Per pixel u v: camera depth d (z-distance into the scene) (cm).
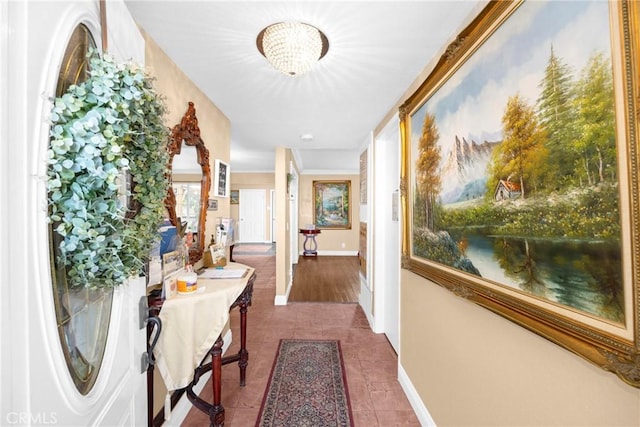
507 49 89
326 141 346
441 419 141
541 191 76
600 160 60
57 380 59
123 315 90
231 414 171
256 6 117
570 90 67
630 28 54
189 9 118
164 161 93
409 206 183
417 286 174
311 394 190
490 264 99
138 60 103
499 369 98
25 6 51
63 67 64
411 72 173
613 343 57
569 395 71
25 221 52
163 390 154
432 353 153
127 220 80
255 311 346
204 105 204
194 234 188
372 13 121
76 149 58
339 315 332
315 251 720
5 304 47
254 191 873
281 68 143
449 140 129
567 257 68
